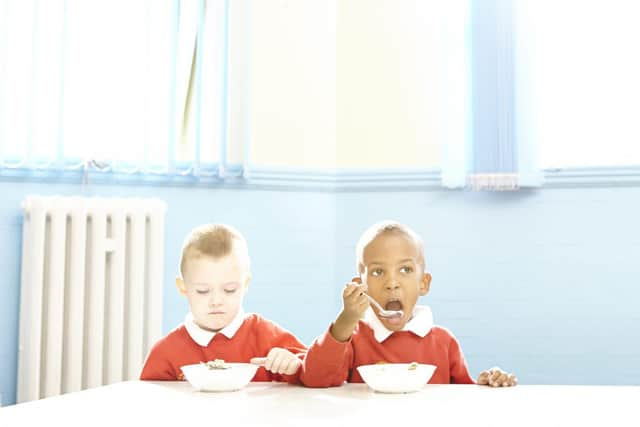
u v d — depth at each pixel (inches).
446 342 64.2
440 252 105.6
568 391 46.1
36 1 95.1
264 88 107.5
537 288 103.8
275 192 105.9
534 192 104.6
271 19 108.4
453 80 104.2
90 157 97.2
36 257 90.3
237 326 64.6
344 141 109.3
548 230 104.1
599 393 45.1
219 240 63.4
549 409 38.7
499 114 102.3
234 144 103.6
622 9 104.3
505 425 34.1
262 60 107.7
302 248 106.3
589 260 103.3
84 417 36.9
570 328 102.9
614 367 102.0
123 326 93.8
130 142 99.0
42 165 96.2
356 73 109.8
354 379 60.9
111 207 93.7
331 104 109.6
